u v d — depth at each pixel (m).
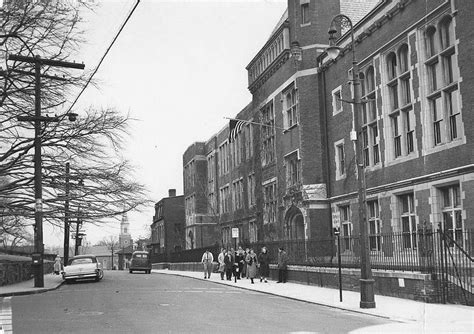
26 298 19.19
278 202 32.78
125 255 96.19
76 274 28.12
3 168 26.75
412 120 21.05
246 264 29.64
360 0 31.05
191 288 23.28
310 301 17.12
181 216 72.31
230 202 47.84
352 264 20.61
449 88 18.75
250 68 38.69
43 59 23.12
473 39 17.23
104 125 27.83
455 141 18.27
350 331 10.97
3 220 36.66
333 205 27.73
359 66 24.98
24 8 20.75
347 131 26.30
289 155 31.27
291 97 31.22
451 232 17.08
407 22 21.00
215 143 53.50
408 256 17.33
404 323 12.24
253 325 11.81
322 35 29.61
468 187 17.42
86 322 12.25
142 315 13.47
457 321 12.31
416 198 20.28
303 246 25.17
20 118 23.53
